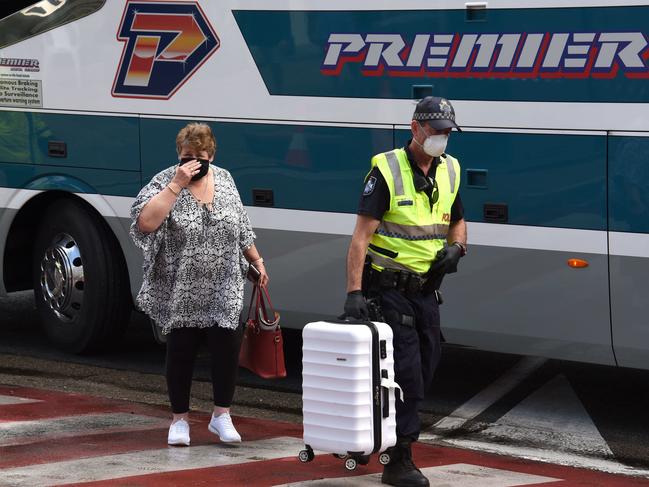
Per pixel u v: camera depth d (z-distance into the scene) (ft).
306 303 32.35
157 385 33.94
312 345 23.02
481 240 29.53
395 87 30.25
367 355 22.63
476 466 26.37
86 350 36.88
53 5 35.42
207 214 25.99
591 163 27.99
